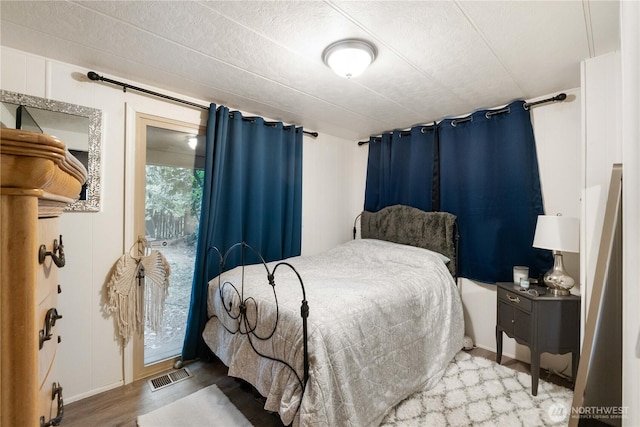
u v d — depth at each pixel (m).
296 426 1.32
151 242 2.32
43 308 0.73
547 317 1.94
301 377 1.39
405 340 1.88
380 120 3.10
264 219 2.95
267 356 1.62
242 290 1.88
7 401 0.52
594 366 1.58
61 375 1.87
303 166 3.41
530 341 1.99
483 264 2.66
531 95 2.42
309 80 2.16
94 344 2.00
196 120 2.54
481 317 2.74
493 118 2.64
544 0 1.30
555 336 1.93
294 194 3.19
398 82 2.18
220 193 2.59
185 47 1.73
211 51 1.77
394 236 3.25
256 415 1.77
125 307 2.10
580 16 1.41
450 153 2.92
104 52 1.79
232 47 1.73
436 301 2.25
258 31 1.57
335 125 3.29
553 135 2.38
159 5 1.37
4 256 0.52
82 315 1.95
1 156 0.50
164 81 2.18
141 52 1.79
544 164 2.43
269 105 2.68
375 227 3.47
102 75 2.04
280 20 1.47
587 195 1.80
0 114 1.70
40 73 1.82
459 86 2.25
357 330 1.58
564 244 1.95
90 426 1.68
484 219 2.66
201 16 1.45
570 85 2.22
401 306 1.90
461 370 2.28
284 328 1.54
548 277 2.08
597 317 1.54
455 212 2.89
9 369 0.52
